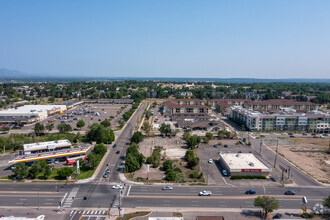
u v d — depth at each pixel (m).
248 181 114.81
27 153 135.62
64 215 84.88
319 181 115.25
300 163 138.38
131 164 121.44
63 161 138.00
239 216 85.88
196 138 167.00
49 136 169.62
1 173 119.75
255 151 159.62
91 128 185.25
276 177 119.44
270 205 82.31
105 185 108.25
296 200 97.62
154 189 105.31
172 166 129.25
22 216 84.00
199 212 88.25
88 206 91.12
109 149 158.62
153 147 164.50
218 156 149.25
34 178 114.50
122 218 81.88
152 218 74.19
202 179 115.25
